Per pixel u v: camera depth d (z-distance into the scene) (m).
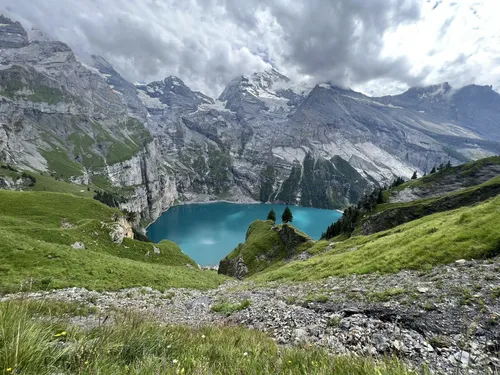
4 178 182.50
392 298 14.62
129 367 5.34
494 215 20.95
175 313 21.25
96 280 29.05
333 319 13.40
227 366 6.10
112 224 60.25
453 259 18.25
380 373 5.30
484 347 9.03
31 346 4.66
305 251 71.62
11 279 23.86
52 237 47.25
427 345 9.59
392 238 30.70
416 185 135.38
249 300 22.22
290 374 5.39
